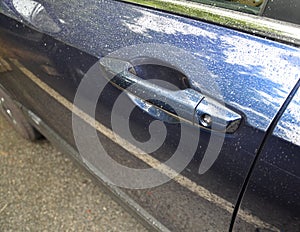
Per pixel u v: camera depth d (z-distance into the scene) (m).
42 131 1.93
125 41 1.06
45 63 1.43
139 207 1.43
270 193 0.82
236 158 0.86
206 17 0.92
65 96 1.44
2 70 1.87
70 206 1.96
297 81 0.77
